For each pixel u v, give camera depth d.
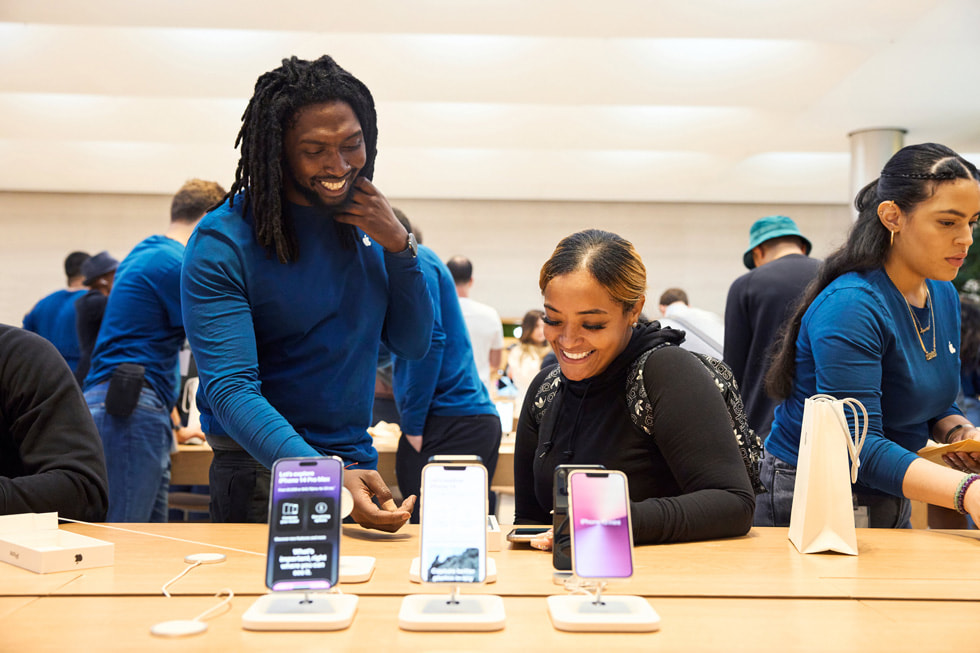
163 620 0.95
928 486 1.44
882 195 1.67
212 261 1.49
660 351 1.45
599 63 5.66
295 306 1.54
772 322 2.85
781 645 0.89
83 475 1.48
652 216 10.48
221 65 5.66
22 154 8.45
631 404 1.44
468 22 4.91
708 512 1.35
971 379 3.41
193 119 7.15
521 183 9.51
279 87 1.45
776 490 1.84
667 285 10.44
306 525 1.00
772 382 1.85
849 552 1.32
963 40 5.10
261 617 0.93
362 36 5.35
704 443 1.38
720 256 10.46
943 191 1.58
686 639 0.91
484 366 4.73
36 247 10.05
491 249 10.41
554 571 1.12
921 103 6.33
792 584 1.13
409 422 2.69
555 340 1.45
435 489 1.03
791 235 3.22
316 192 1.50
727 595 1.07
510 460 3.36
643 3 4.65
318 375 1.58
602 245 1.41
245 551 1.28
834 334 1.62
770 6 4.71
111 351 2.87
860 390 1.58
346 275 1.60
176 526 1.48
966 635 0.93
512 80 5.93
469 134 7.42
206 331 1.47
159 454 2.89
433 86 6.03
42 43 5.36
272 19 4.86
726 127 7.11
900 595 1.08
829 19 4.82
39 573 1.14
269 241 1.50
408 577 1.14
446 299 2.72
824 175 9.12
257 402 1.40
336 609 0.96
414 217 10.37
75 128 7.34
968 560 1.29
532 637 0.91
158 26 4.93
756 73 5.76
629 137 7.46
